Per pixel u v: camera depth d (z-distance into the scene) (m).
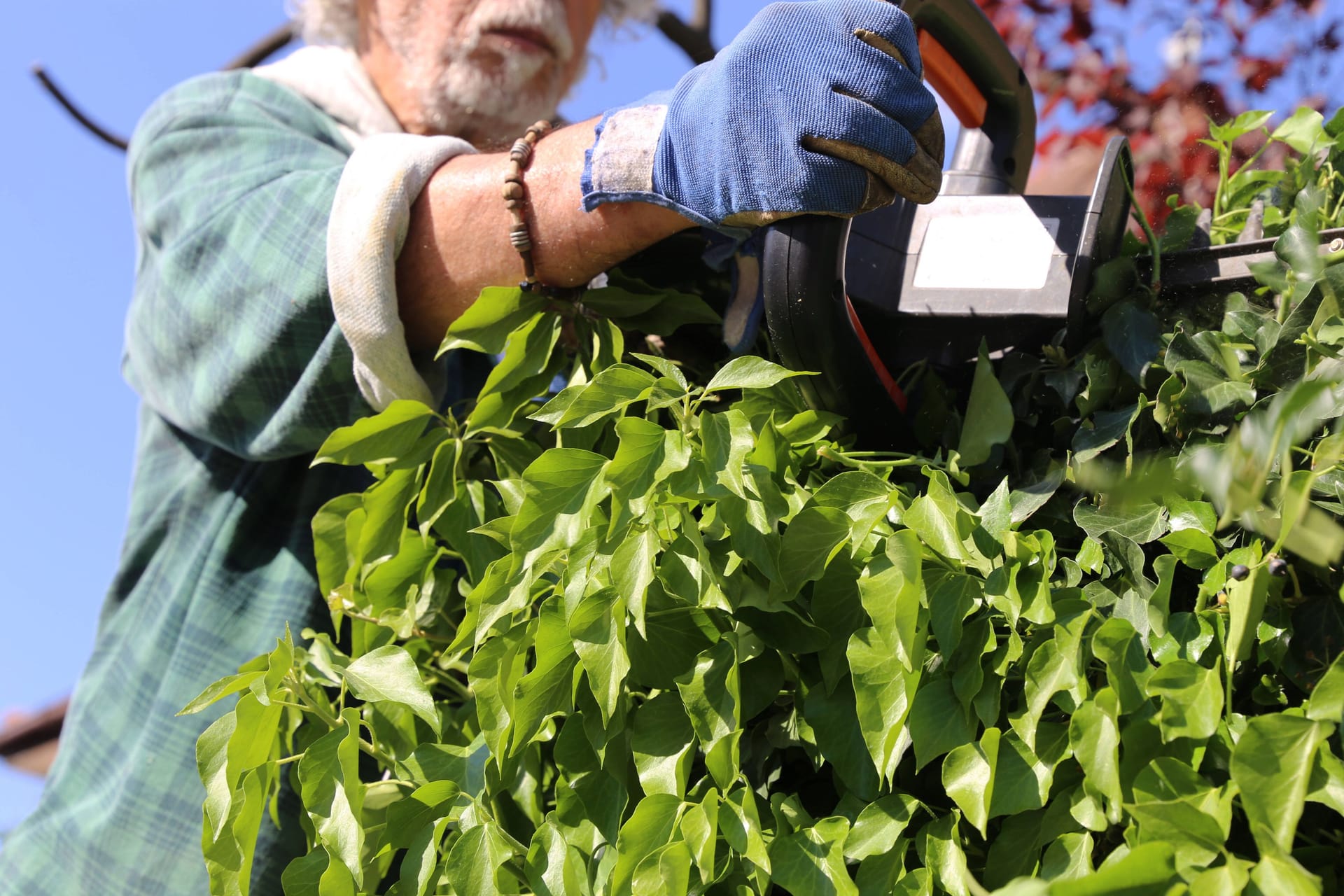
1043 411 0.80
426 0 1.30
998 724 0.65
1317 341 0.66
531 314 0.87
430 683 0.88
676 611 0.69
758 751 0.71
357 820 0.72
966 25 0.94
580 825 0.71
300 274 0.95
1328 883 0.57
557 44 1.33
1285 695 0.63
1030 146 1.02
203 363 1.03
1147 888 0.53
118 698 1.15
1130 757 0.60
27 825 1.15
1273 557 0.60
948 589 0.65
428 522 0.85
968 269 0.82
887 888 0.62
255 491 1.14
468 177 0.92
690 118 0.77
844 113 0.71
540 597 0.75
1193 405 0.68
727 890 0.66
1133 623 0.64
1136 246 0.81
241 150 1.13
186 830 1.04
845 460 0.75
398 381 0.94
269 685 0.75
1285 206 0.87
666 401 0.71
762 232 0.78
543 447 0.89
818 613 0.68
